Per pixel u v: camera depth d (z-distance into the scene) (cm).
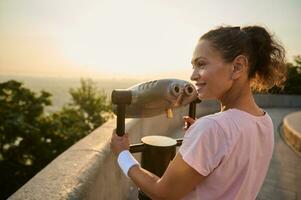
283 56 125
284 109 1738
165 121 671
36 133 2078
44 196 159
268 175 488
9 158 2027
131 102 142
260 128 115
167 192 108
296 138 719
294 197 407
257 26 120
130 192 339
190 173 104
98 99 2711
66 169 195
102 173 224
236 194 108
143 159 180
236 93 116
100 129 304
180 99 150
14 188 1959
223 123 106
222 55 111
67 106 2684
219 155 104
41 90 2450
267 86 125
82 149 237
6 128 2036
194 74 118
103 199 230
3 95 2289
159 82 151
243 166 108
